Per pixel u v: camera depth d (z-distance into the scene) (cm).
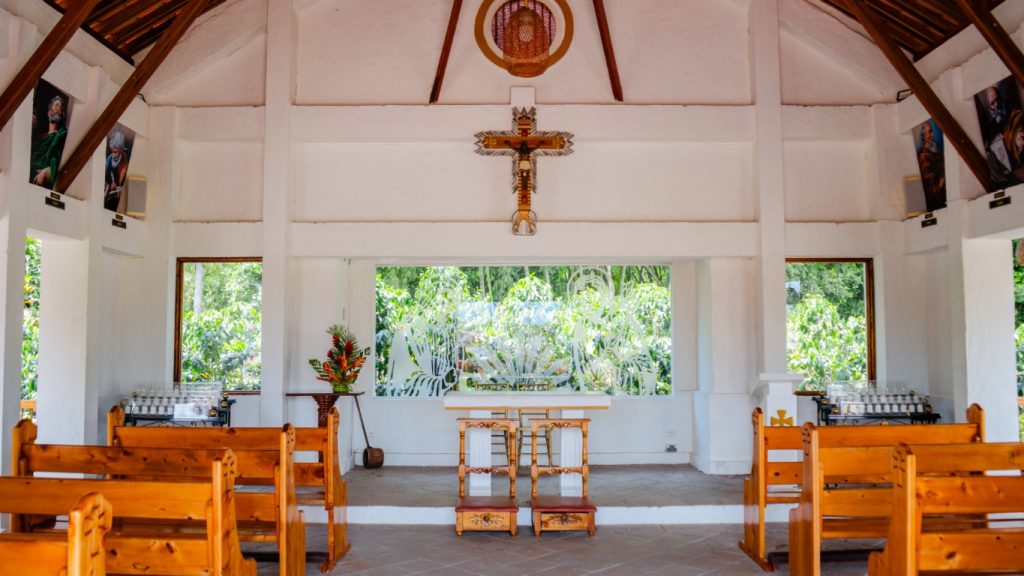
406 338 991
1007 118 729
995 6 723
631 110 890
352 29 908
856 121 908
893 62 780
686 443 970
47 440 751
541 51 777
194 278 908
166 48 775
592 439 966
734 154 912
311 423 885
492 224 886
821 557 582
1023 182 728
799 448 592
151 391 855
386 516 722
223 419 852
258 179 902
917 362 902
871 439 561
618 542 652
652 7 916
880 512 497
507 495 739
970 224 791
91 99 764
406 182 905
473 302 995
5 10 635
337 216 902
